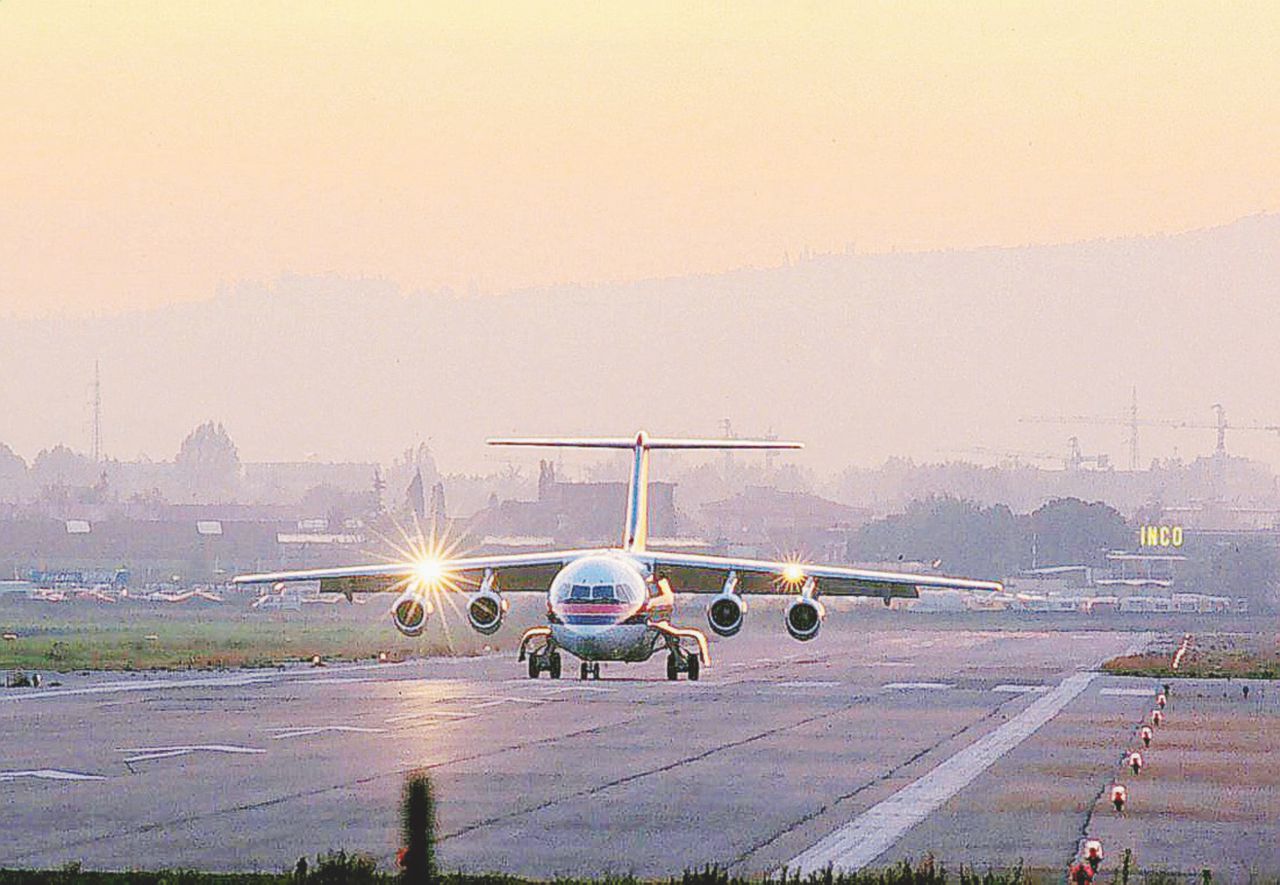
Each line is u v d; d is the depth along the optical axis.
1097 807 116.31
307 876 88.12
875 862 96.19
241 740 152.00
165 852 97.12
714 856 97.50
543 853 97.75
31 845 99.12
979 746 153.38
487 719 173.75
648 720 174.12
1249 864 96.50
